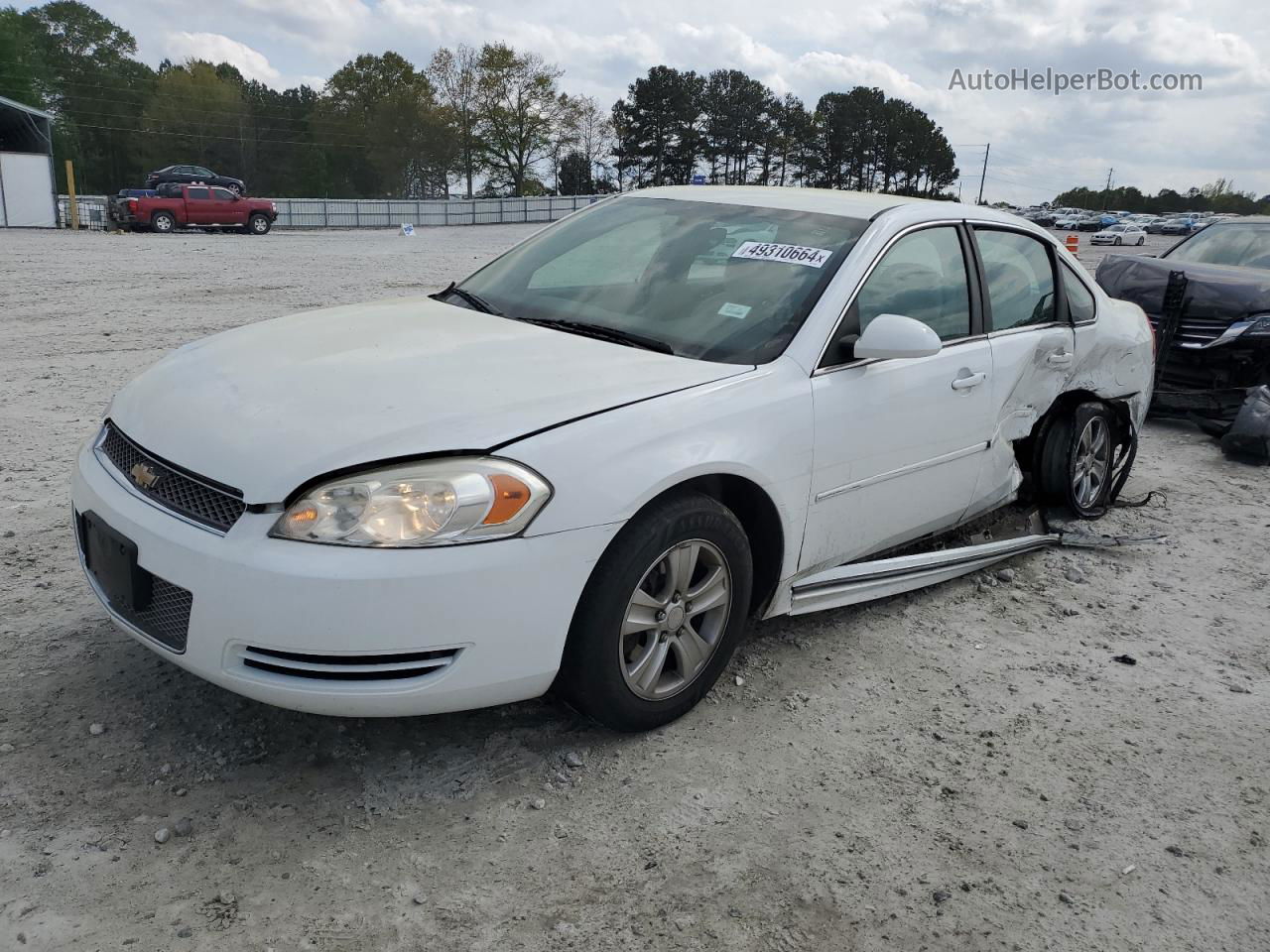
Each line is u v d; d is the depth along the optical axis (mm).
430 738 2789
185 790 2496
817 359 3113
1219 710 3277
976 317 3881
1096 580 4348
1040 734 3051
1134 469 6328
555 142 85062
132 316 11062
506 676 2426
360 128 94062
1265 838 2611
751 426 2852
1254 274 7859
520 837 2410
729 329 3184
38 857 2229
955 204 4066
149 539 2406
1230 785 2846
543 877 2283
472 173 85688
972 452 3877
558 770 2674
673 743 2846
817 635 3607
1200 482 6113
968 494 3957
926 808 2637
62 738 2676
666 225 3803
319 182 94438
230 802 2465
